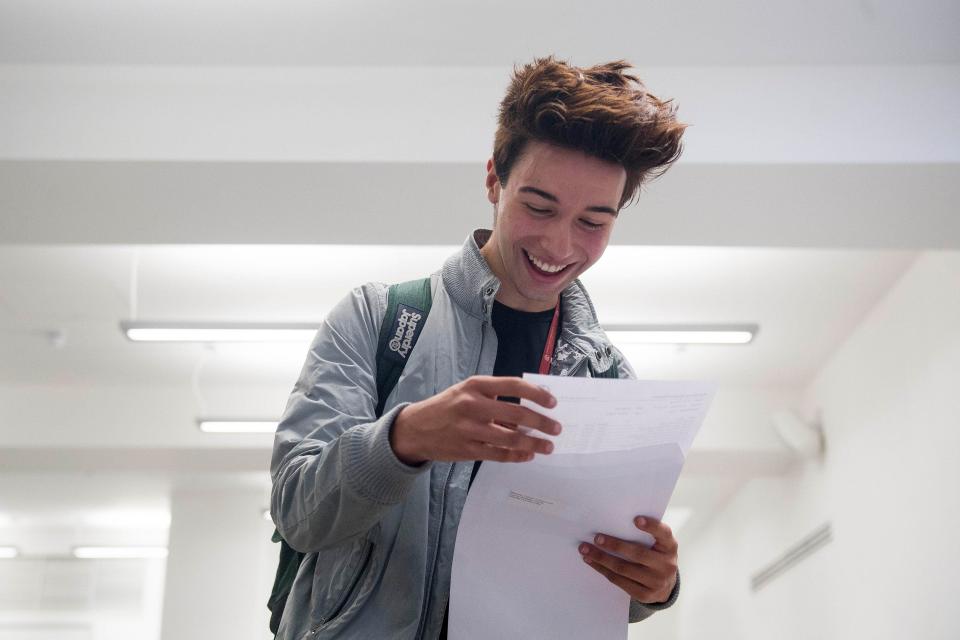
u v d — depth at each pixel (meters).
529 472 1.10
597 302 6.20
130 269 5.84
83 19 3.89
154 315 6.43
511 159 1.34
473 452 1.04
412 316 1.34
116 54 4.06
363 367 1.29
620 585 1.20
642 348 7.04
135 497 10.28
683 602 11.46
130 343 7.03
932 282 5.46
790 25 3.91
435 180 4.10
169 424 7.81
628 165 1.31
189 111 4.07
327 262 5.80
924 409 5.61
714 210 4.32
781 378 7.52
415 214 4.34
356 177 4.08
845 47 4.04
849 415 6.79
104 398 7.86
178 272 5.90
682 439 1.13
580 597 1.19
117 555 12.35
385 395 1.30
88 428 7.78
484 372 1.34
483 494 1.12
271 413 7.75
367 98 4.11
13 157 3.96
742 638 9.25
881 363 6.21
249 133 4.05
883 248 4.64
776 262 5.73
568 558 1.18
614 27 3.93
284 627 1.21
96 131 4.03
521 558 1.16
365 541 1.18
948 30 3.96
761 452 7.64
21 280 5.96
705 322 6.41
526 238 1.33
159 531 11.66
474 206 4.28
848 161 3.99
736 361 7.24
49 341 6.94
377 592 1.17
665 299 6.16
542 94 1.30
